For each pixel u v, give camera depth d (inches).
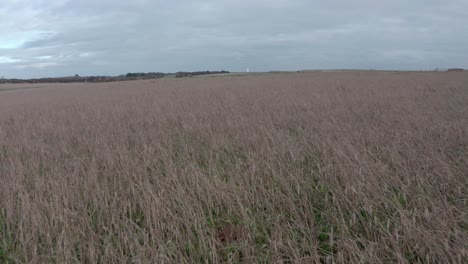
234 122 323.6
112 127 335.6
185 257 119.2
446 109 357.1
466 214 131.3
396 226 121.6
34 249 119.4
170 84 1390.3
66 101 753.0
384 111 359.3
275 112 382.3
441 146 214.7
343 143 221.8
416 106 383.6
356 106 407.5
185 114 399.5
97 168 205.3
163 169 209.6
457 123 267.3
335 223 137.9
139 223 149.3
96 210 155.0
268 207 150.6
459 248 106.9
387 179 167.6
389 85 772.6
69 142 286.8
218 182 170.2
